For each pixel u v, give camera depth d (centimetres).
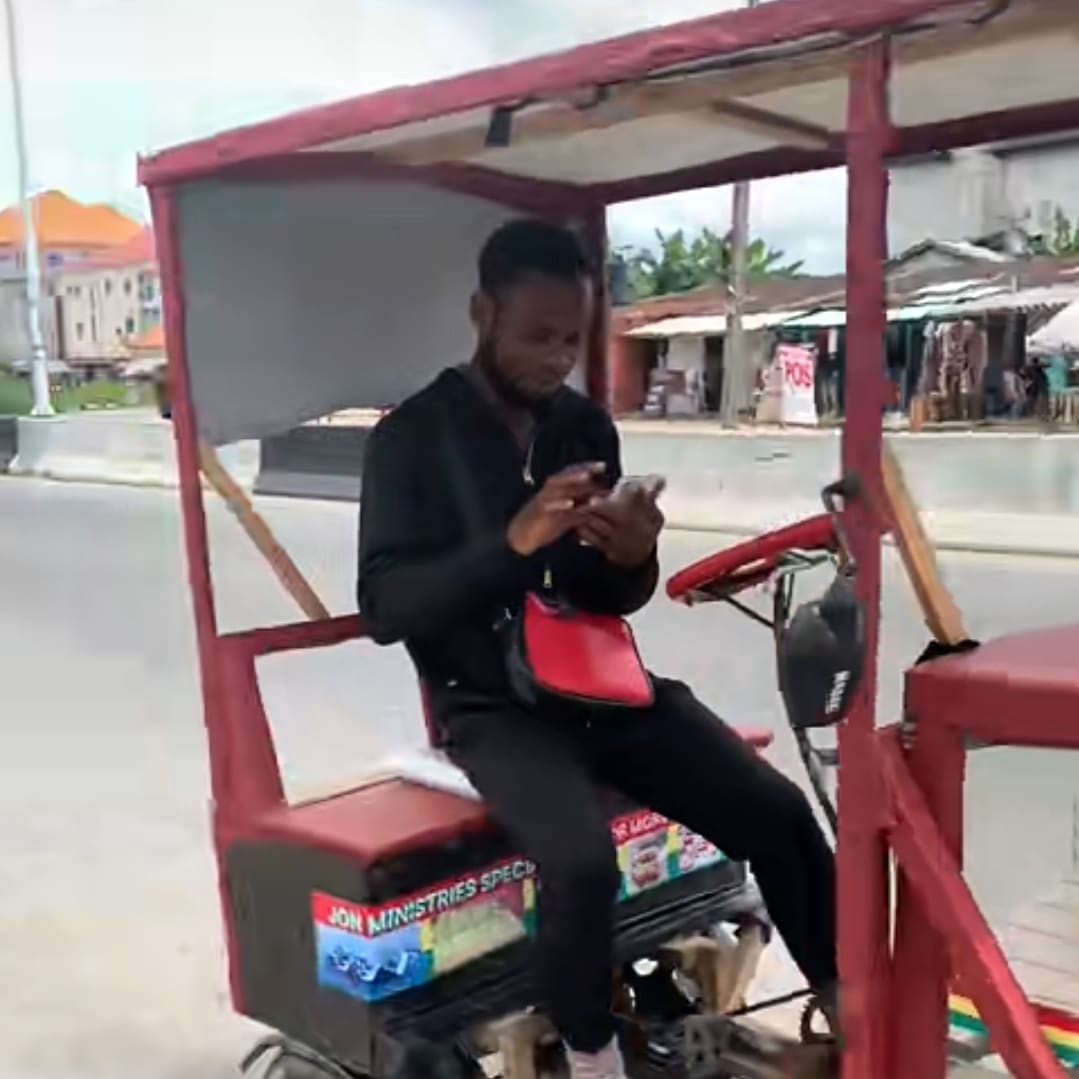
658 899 241
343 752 446
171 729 514
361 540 225
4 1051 281
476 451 224
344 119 189
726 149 234
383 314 253
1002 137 212
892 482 167
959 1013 199
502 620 222
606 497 213
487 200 261
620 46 158
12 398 2648
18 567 917
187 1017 294
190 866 380
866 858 162
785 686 156
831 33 145
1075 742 155
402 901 210
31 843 400
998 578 396
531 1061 216
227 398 237
